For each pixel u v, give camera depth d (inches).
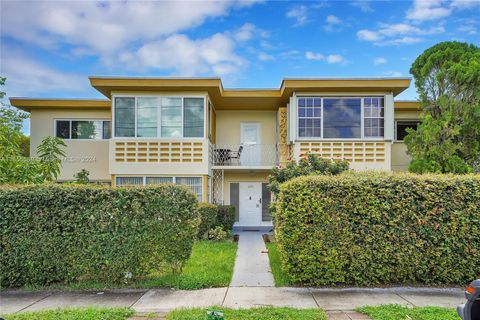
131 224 245.8
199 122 495.2
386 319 172.1
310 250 239.1
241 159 605.9
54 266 241.8
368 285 239.3
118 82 471.5
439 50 475.8
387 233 237.0
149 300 211.6
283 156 551.5
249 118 617.9
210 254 334.0
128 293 226.7
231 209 490.9
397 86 472.7
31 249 240.2
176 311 185.8
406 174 255.1
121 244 244.5
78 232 242.8
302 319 172.2
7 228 239.3
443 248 236.2
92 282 245.1
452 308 189.3
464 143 455.5
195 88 484.7
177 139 491.2
